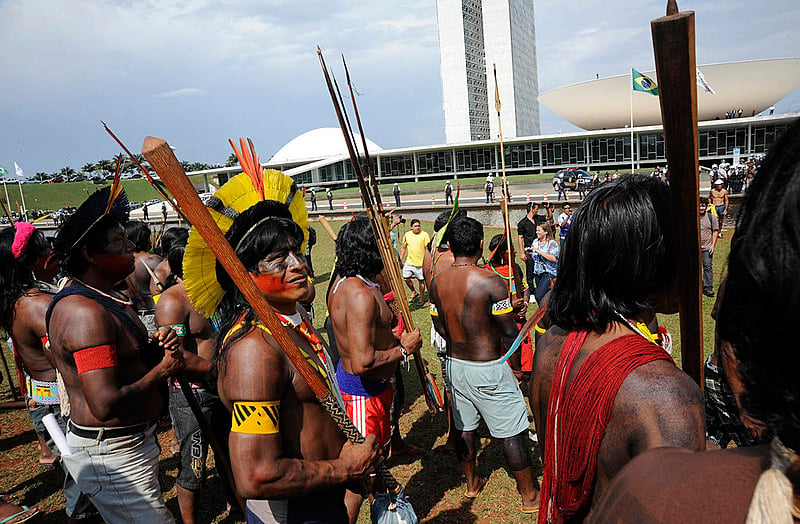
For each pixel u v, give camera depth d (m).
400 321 3.53
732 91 63.44
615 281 1.12
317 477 1.62
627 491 0.70
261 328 1.63
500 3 83.88
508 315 3.09
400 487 2.12
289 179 2.05
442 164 58.53
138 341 2.36
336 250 3.01
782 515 0.51
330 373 1.87
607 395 1.02
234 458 1.55
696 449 0.96
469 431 3.44
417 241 9.13
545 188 42.22
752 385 0.57
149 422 2.42
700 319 1.02
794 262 0.49
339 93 2.37
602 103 69.62
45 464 4.46
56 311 2.22
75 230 2.27
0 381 5.33
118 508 2.35
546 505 1.22
